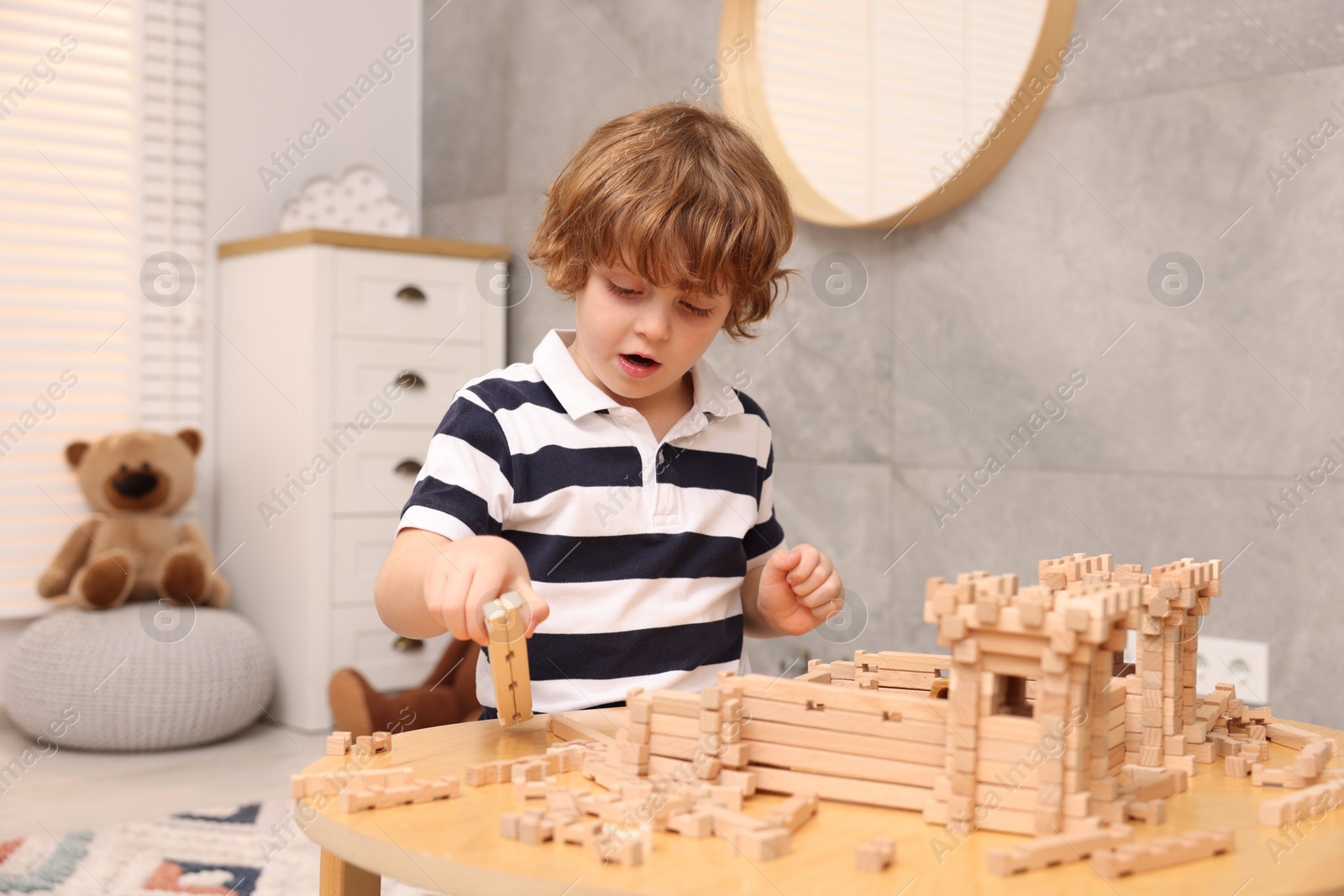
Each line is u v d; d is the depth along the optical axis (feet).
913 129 5.68
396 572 2.56
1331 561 4.43
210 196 8.45
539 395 3.03
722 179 2.80
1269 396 4.60
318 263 7.46
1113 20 5.05
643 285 2.75
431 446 2.89
